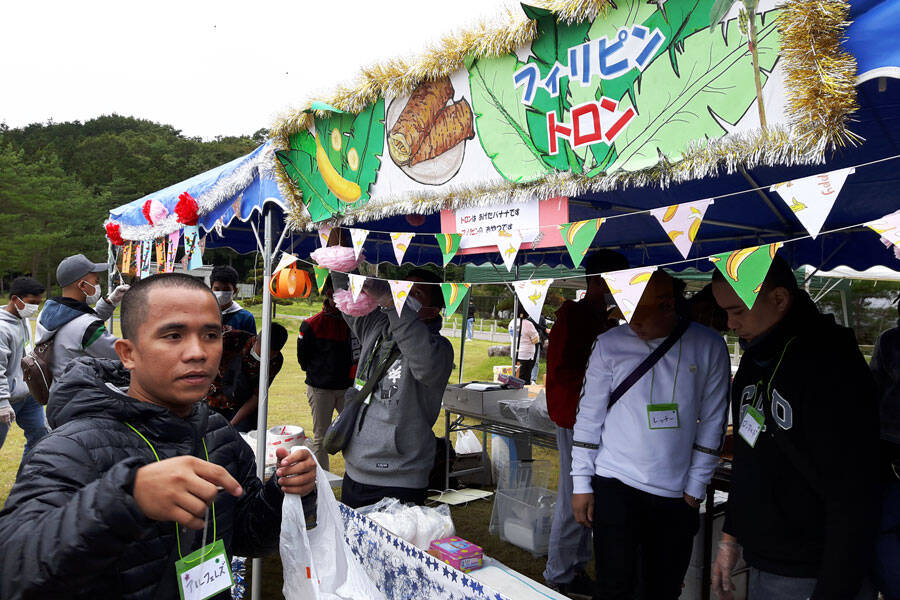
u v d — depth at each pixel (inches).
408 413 108.0
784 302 62.2
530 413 148.4
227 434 50.8
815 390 57.0
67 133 4761.3
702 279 219.1
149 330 42.3
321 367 183.3
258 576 108.4
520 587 80.0
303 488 48.4
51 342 147.4
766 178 100.3
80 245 2696.9
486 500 190.4
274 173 111.3
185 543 42.8
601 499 83.9
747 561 64.7
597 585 84.0
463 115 75.4
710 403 83.7
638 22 55.3
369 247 232.5
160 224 168.4
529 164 67.1
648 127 54.9
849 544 53.8
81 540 30.2
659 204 127.2
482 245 75.0
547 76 64.4
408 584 85.7
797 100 43.5
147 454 42.4
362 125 92.6
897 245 40.4
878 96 48.4
